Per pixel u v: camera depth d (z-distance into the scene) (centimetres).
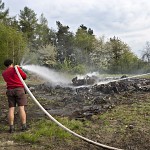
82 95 1254
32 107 1023
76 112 888
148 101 1025
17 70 712
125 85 1375
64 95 1334
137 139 623
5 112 932
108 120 773
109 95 1230
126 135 649
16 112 911
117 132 671
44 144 592
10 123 690
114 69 4878
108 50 5931
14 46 3403
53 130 662
